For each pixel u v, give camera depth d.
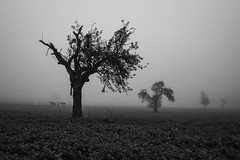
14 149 11.59
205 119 39.00
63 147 12.26
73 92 32.41
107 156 11.23
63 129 18.78
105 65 33.53
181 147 14.73
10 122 23.08
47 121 25.61
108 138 15.54
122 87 34.25
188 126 25.64
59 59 32.97
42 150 11.68
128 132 19.23
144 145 14.07
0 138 13.83
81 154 11.33
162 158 11.51
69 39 33.94
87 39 32.78
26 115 34.53
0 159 9.77
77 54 32.41
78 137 15.09
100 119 30.28
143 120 32.94
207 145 15.85
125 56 32.53
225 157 12.88
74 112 32.00
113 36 33.28
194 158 12.20
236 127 26.27
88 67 32.47
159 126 24.55
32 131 17.22
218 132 21.41
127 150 12.33
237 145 16.09
